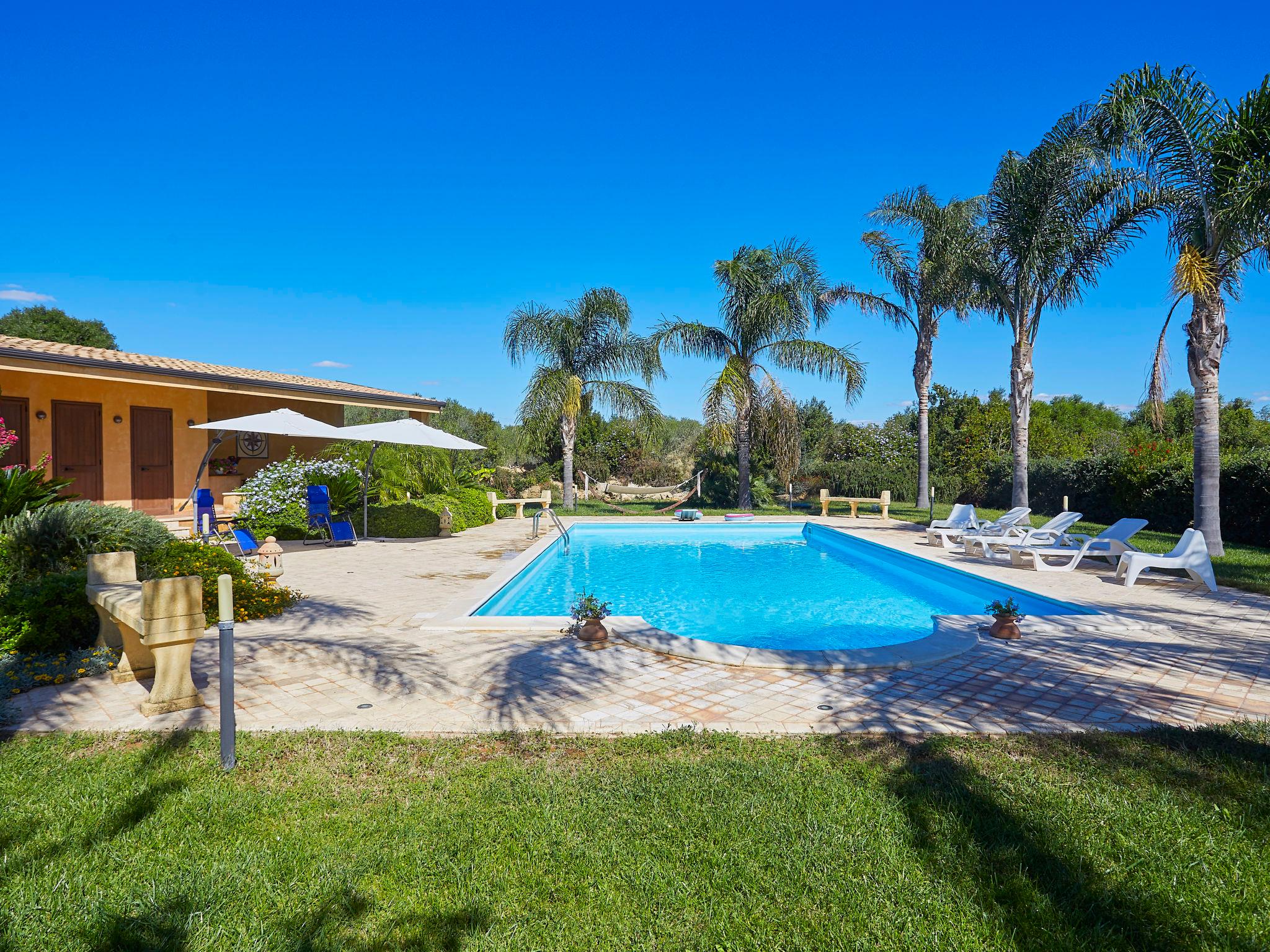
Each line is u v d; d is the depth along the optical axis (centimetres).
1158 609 729
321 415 1881
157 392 1431
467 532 1564
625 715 418
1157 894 244
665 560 1316
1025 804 302
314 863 258
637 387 2039
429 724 400
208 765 340
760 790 315
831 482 2505
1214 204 951
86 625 536
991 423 2505
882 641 721
